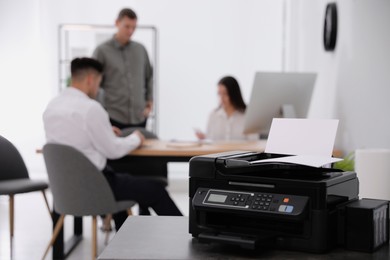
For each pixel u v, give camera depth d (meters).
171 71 6.62
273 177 1.36
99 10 6.60
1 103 6.53
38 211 5.24
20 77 6.52
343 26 3.75
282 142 1.54
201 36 6.58
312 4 4.83
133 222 1.59
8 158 3.91
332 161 1.34
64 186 3.12
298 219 1.26
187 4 6.57
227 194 1.37
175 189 6.28
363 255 1.30
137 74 5.05
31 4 6.50
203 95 6.62
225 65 6.59
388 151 2.05
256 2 6.52
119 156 3.32
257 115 3.77
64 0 6.55
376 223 1.34
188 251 1.31
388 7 2.82
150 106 5.18
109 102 4.97
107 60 4.94
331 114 4.12
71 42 6.55
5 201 5.73
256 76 3.59
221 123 4.49
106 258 1.25
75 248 3.93
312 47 4.83
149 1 6.58
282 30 6.46
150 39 6.59
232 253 1.30
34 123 6.53
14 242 4.11
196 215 1.41
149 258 1.25
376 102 3.02
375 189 2.03
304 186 1.29
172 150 3.41
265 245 1.32
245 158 1.51
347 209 1.34
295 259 1.26
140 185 3.31
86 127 3.22
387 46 2.83
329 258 1.27
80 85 3.40
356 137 3.43
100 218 4.89
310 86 3.82
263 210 1.30
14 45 6.52
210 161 1.41
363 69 3.27
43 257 3.43
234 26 6.56
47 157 3.14
